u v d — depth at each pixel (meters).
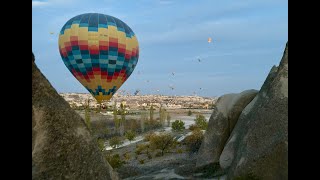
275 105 14.05
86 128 7.86
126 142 53.88
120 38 36.47
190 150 32.69
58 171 6.67
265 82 17.86
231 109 21.52
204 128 59.41
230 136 19.73
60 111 7.35
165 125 84.62
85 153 7.41
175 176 19.48
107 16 37.22
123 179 21.28
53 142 6.85
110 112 98.38
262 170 12.78
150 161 30.14
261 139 13.63
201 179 17.67
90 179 7.23
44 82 7.44
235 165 14.70
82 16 36.88
